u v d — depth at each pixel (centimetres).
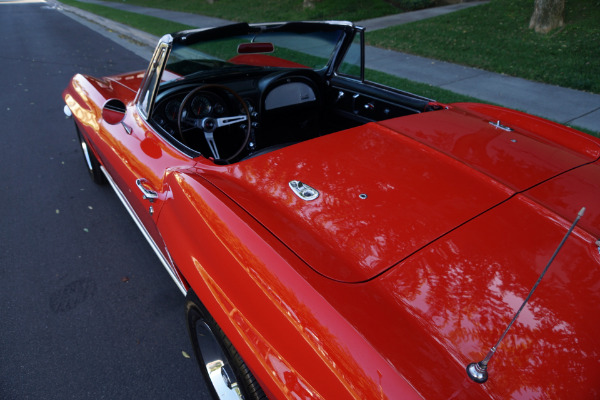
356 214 165
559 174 201
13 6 2425
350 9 1353
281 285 137
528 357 119
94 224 364
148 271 310
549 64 743
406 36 992
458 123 249
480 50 852
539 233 161
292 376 123
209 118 264
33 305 279
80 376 231
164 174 215
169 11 1717
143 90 260
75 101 347
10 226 362
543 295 136
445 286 137
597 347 124
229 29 247
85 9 1998
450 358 117
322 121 357
